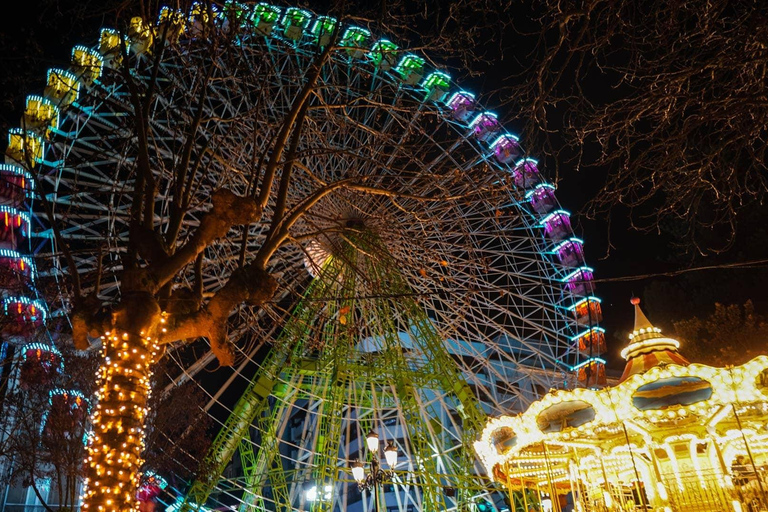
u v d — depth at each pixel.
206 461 29.08
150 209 9.42
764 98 7.54
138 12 11.20
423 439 27.38
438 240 24.92
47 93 16.00
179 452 31.67
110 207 13.31
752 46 7.47
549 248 30.38
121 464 7.57
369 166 17.62
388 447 16.67
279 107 20.55
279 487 30.28
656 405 12.27
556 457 15.81
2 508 30.80
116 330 8.21
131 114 11.78
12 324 22.67
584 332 28.48
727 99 7.68
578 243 29.28
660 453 14.11
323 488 26.69
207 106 17.55
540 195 30.42
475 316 29.06
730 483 12.56
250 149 16.58
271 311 14.00
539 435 13.59
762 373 11.16
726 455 14.09
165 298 9.09
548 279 30.12
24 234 22.70
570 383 29.06
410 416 27.59
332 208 25.06
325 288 24.95
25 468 26.05
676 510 12.91
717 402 11.90
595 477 15.88
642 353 14.30
